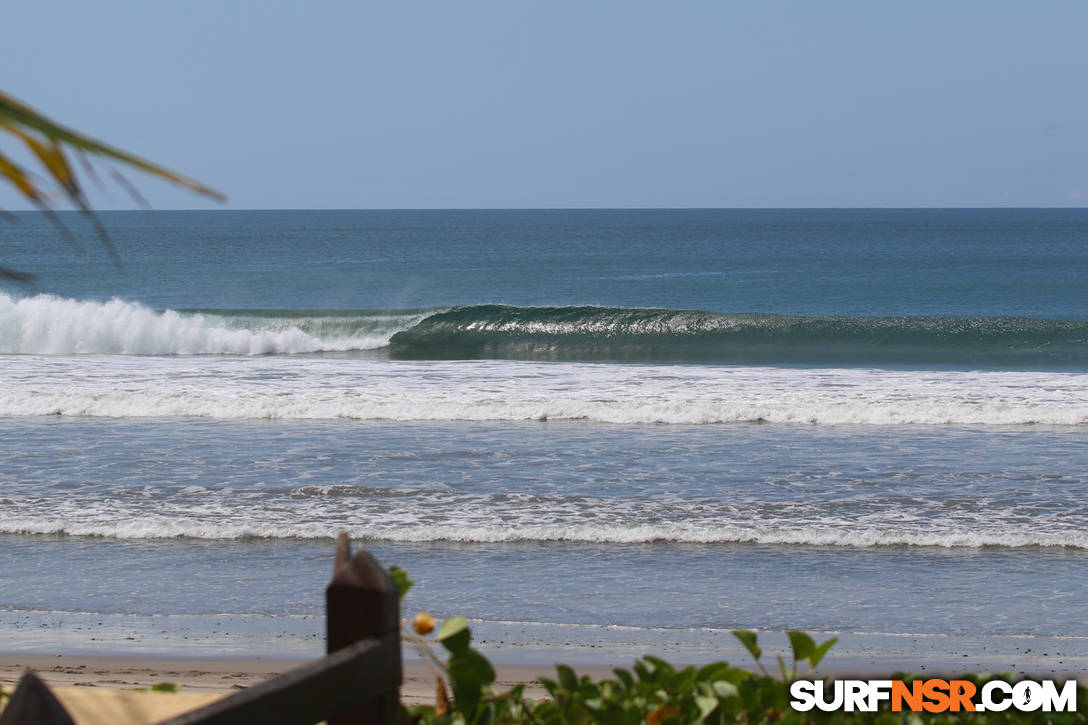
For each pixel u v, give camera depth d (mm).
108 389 62031
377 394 61031
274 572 31172
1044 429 54344
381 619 7793
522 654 24625
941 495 39531
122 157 3873
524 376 68938
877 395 61125
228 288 181250
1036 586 30078
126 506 37562
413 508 37438
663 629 26547
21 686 5566
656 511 37062
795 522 35969
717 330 106562
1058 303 156125
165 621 27062
